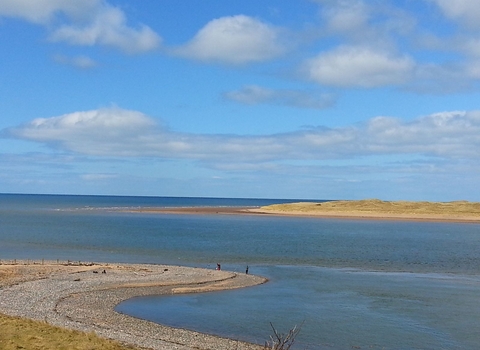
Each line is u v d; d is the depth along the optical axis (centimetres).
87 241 10688
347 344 3500
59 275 5853
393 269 7300
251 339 3550
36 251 8919
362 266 7569
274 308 4553
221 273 6406
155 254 8744
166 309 4434
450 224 18462
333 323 4050
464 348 3469
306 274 6675
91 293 4959
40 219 17462
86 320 3841
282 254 8894
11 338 2473
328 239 11838
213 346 3309
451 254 9281
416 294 5303
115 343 2797
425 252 9556
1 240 10600
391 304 4788
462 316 4344
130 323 3850
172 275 6125
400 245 10781
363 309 4566
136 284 5491
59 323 3612
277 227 15500
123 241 10800
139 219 18388
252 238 11819
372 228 15812
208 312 4353
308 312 4412
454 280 6331
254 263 7744
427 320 4191
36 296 4650
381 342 3559
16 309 4059
